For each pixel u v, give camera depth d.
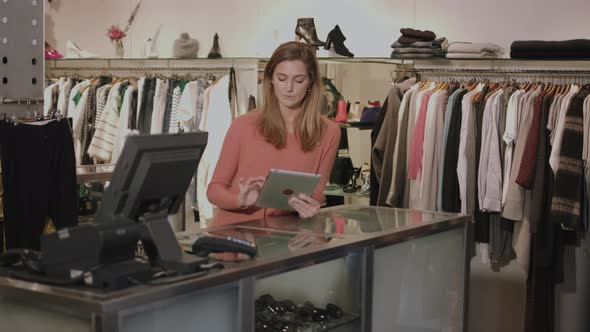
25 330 1.96
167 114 5.70
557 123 4.43
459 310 3.33
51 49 6.47
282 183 2.76
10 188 3.33
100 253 1.85
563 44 4.71
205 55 6.37
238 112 5.67
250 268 2.12
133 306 1.79
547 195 4.50
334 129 3.24
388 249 2.81
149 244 2.02
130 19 6.64
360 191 5.39
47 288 1.85
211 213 5.41
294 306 2.59
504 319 4.95
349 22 5.82
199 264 2.02
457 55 5.01
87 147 6.01
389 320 2.87
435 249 3.12
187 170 2.04
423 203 4.77
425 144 4.75
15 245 3.37
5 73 3.41
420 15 5.57
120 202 1.94
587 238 4.51
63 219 3.46
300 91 3.05
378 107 5.37
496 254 4.73
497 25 5.31
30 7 3.50
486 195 4.58
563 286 4.75
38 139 3.38
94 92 6.02
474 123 4.64
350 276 2.64
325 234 2.67
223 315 2.14
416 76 5.34
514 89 4.73
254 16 6.16
